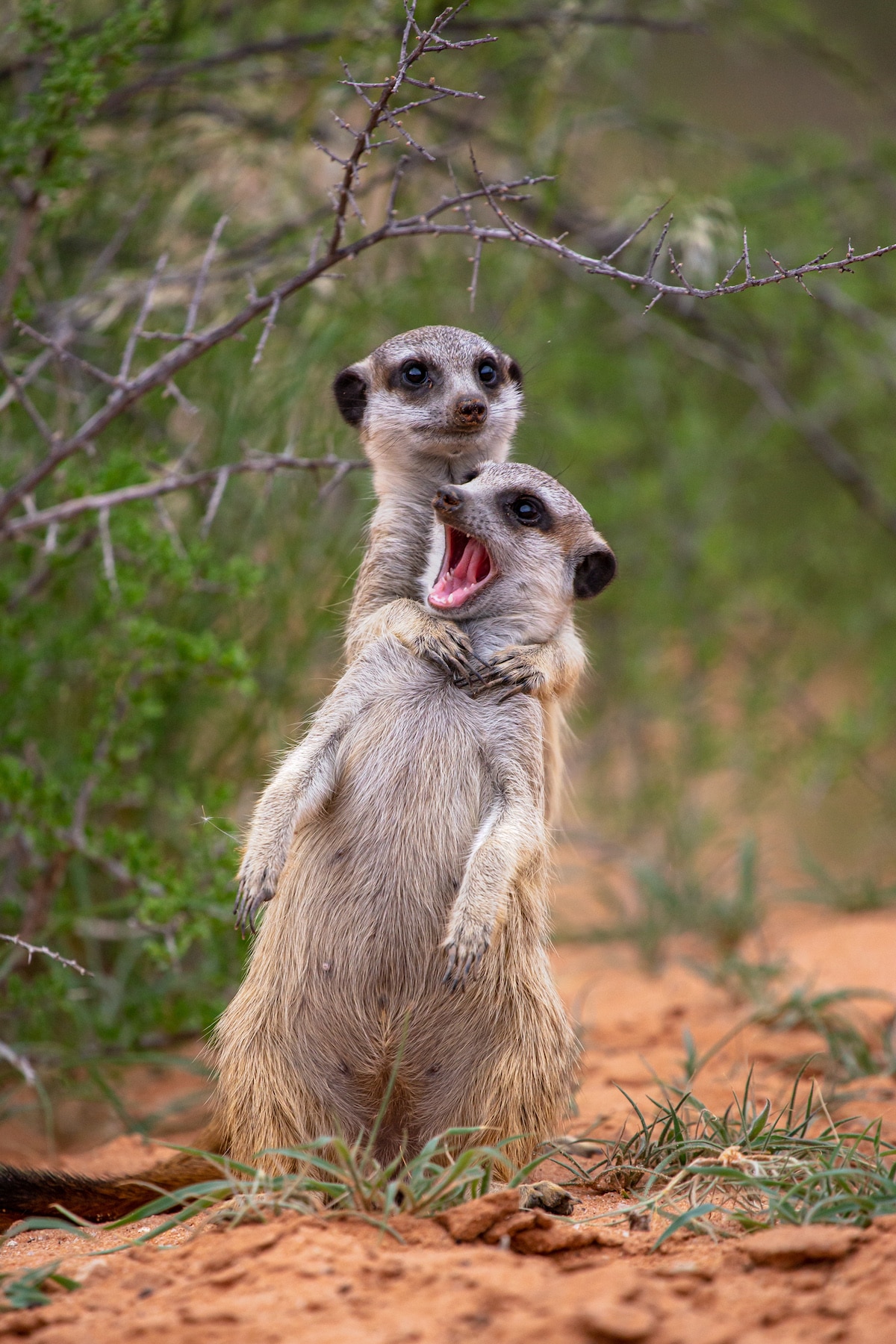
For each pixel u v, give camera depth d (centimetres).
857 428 3291
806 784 2994
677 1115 1375
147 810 2038
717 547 3030
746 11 2695
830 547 3328
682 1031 1903
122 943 2081
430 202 2478
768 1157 1229
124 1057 1794
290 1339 855
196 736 2116
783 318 2797
